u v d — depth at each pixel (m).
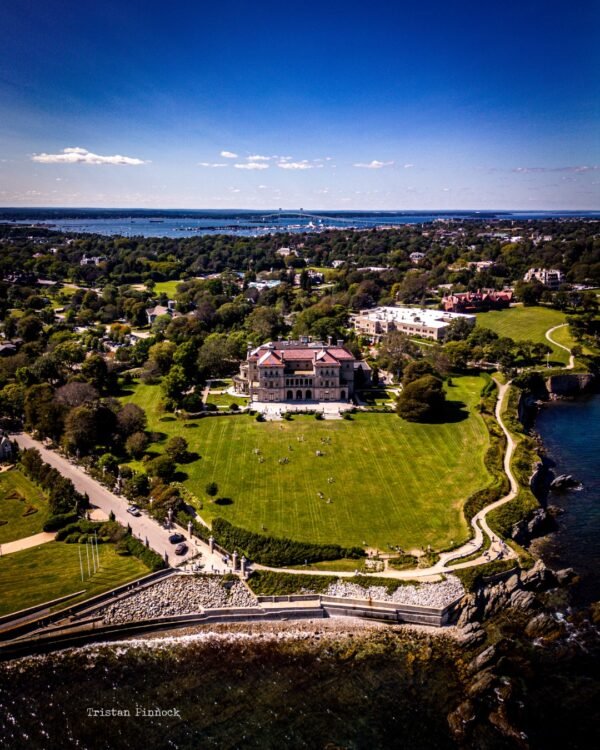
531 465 181.00
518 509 156.12
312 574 131.75
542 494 174.25
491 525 149.25
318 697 105.69
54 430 194.00
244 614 125.50
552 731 98.25
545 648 116.31
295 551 136.50
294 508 156.25
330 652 116.94
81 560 135.62
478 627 121.31
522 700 104.00
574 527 157.75
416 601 125.38
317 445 194.62
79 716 101.62
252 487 167.00
